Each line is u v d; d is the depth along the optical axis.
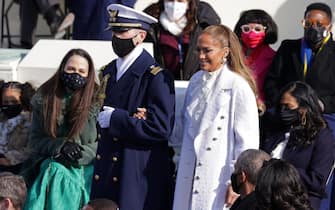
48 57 29.73
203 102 23.22
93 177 24.09
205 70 23.16
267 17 28.64
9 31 37.59
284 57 27.88
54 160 24.81
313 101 23.75
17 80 29.14
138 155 23.69
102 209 20.38
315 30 27.33
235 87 22.97
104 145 23.94
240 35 28.69
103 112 23.70
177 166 25.94
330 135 23.80
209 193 22.98
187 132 23.52
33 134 25.17
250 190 20.12
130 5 33.62
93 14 33.66
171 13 29.02
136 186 23.62
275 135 24.16
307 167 23.67
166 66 29.25
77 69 24.66
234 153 23.02
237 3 35.38
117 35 23.72
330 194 24.92
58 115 24.78
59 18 34.31
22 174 25.23
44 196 24.50
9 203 20.39
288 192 17.59
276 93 27.53
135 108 23.62
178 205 23.53
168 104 23.48
